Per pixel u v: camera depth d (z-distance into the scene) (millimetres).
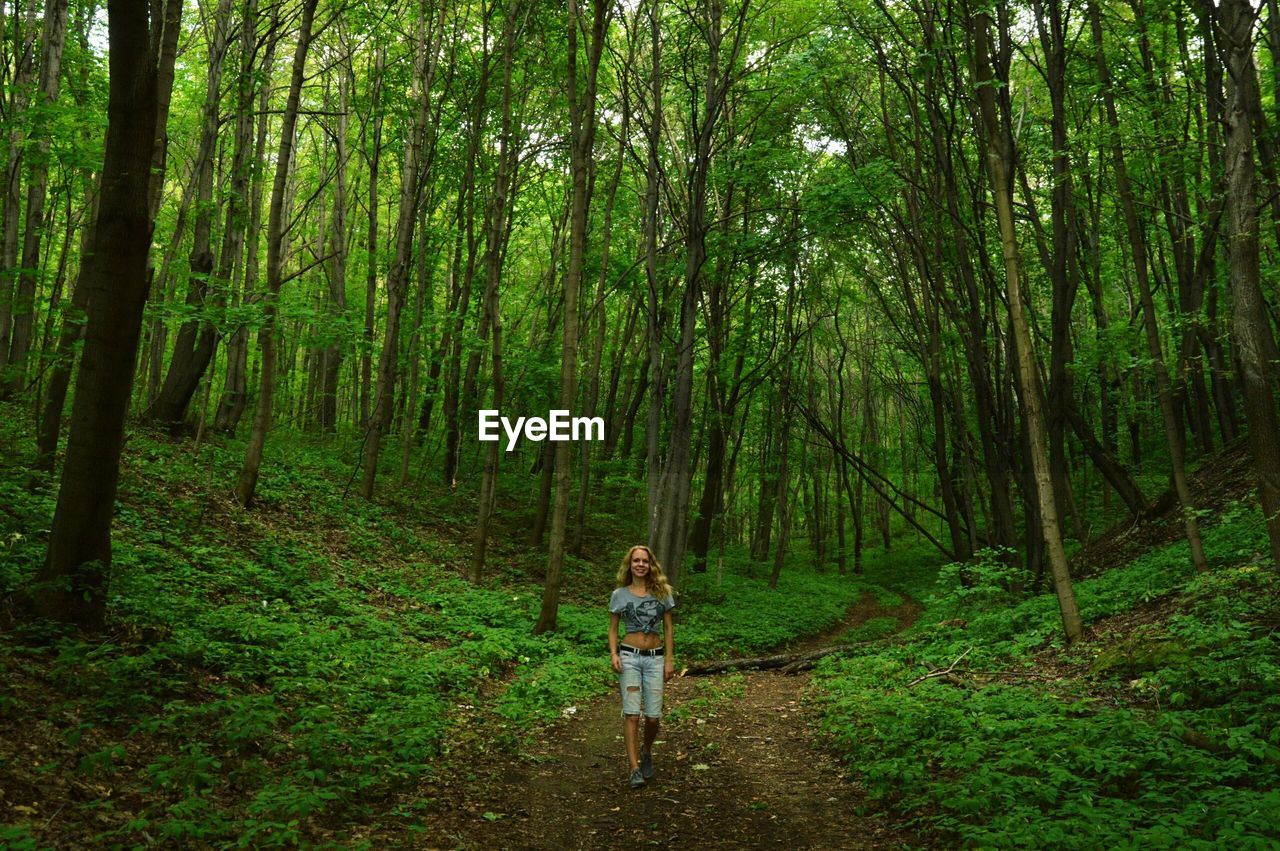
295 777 4914
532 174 23438
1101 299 17766
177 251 14734
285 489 15531
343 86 22047
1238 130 8320
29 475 9227
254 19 16031
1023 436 15383
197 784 4574
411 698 7383
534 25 18125
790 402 26484
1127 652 8070
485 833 4953
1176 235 15422
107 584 6539
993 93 10000
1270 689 6129
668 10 18094
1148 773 5043
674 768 6715
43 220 16875
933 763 5992
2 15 13273
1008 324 15828
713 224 17875
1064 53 13820
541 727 7848
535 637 12234
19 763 4207
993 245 17109
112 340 6324
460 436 22703
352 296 27125
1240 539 11297
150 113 6203
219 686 6270
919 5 14445
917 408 27312
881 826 5164
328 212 30172
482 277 24203
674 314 20328
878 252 20891
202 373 16719
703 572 24141
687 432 17609
